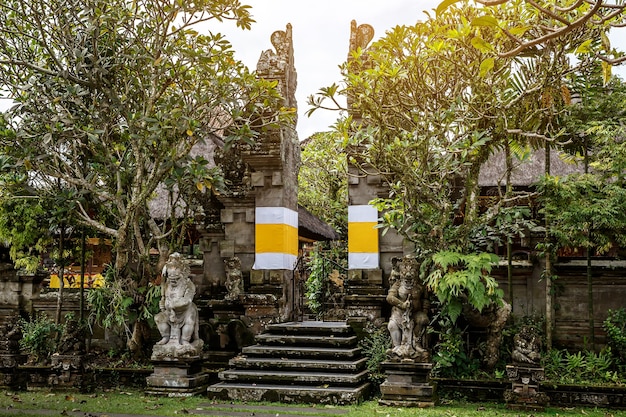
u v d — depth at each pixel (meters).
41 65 11.70
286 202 13.16
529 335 9.49
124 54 11.02
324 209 23.14
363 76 10.06
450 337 10.44
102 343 13.12
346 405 9.69
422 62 9.66
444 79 10.33
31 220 12.88
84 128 11.02
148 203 14.23
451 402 9.89
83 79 11.50
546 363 10.44
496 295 10.06
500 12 9.47
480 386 10.07
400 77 9.70
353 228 12.38
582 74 10.89
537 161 13.27
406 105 10.10
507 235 10.85
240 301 12.49
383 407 9.48
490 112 9.86
